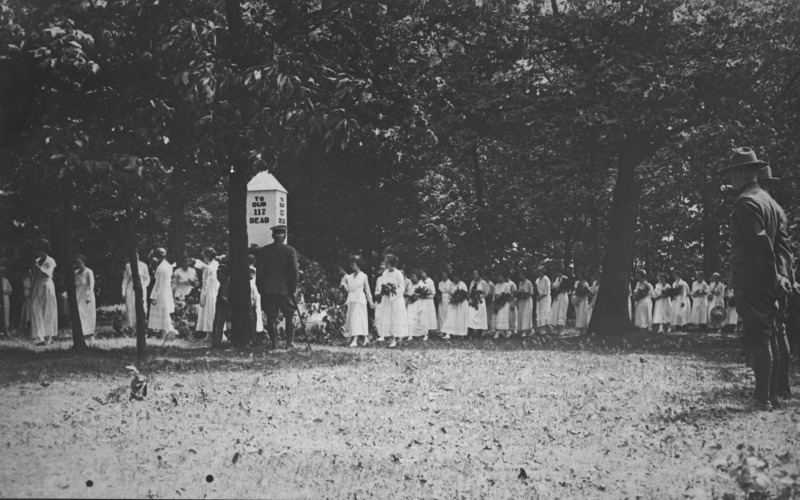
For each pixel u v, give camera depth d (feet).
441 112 74.13
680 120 80.94
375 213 110.93
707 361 53.88
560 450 23.98
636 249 151.33
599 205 121.80
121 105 48.37
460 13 82.48
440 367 46.11
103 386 34.78
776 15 79.00
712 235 127.75
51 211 67.97
